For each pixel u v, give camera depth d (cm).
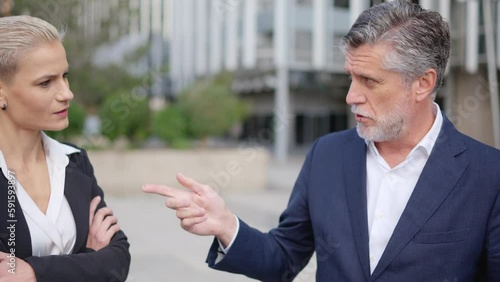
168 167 931
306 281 372
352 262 139
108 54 1091
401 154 143
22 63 115
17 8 505
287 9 1561
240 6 1631
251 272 151
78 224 130
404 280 134
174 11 1895
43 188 129
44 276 115
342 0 1517
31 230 122
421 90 132
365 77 130
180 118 1015
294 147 1944
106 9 1009
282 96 1605
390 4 133
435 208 134
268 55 1612
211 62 1827
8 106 120
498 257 133
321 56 1569
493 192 135
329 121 1972
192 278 401
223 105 1051
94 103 1094
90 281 121
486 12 694
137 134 935
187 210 135
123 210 711
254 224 622
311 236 160
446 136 140
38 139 131
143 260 448
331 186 148
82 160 141
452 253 133
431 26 129
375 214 141
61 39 123
